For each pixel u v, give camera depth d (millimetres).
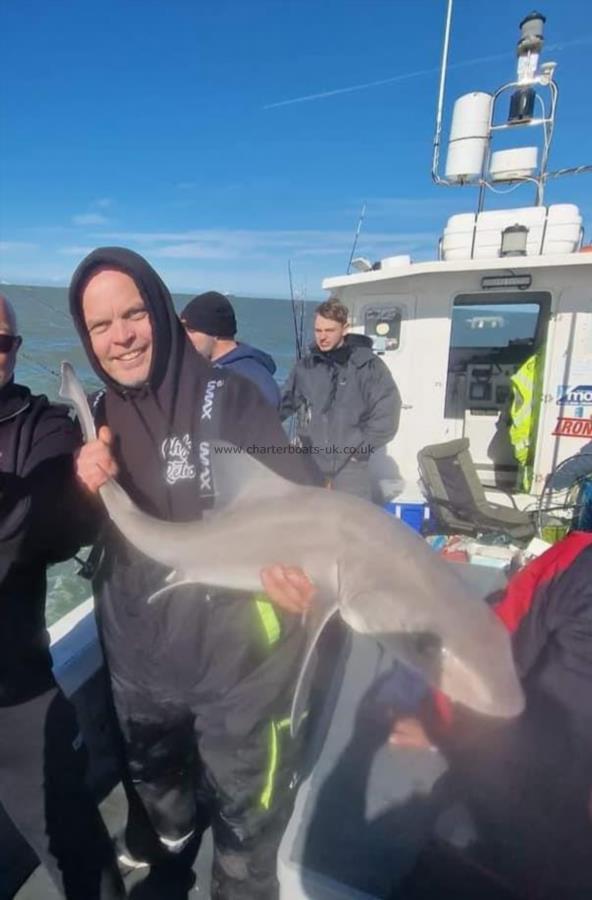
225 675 1646
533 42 4574
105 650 1828
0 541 1510
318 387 4492
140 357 1639
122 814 2447
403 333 5301
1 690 1627
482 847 1390
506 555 3541
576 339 4746
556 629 1330
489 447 5684
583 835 1300
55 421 1687
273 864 1814
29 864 2193
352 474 4430
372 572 1443
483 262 4605
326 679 2314
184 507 1735
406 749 1690
